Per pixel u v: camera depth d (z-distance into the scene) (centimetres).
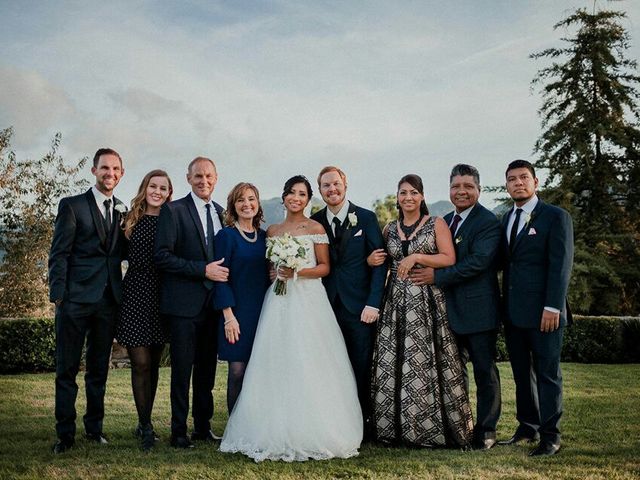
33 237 1253
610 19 1727
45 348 852
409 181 419
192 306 401
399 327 410
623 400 577
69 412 396
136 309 410
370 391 414
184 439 403
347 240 425
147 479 327
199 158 427
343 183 431
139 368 408
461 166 426
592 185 1678
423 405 395
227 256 416
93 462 362
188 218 414
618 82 1702
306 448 368
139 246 418
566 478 320
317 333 399
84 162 1320
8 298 1220
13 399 600
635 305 1612
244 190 425
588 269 1500
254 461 364
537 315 392
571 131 1697
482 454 375
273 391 384
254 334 415
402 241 421
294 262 390
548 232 395
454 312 405
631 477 321
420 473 332
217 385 698
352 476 330
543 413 384
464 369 413
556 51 1773
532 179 410
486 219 414
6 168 1266
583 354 955
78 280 398
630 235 1603
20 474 340
